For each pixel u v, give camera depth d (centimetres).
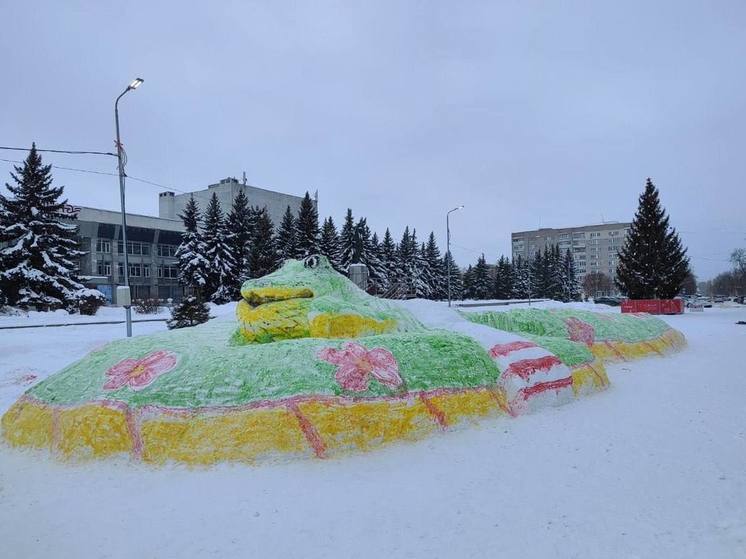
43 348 1483
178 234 6253
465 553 393
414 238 6297
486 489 505
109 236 5694
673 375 1086
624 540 409
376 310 859
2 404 900
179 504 481
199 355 677
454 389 700
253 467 554
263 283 791
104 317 2983
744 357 1361
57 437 611
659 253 3625
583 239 10200
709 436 662
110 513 467
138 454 575
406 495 493
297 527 435
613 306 4403
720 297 9144
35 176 3231
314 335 756
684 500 478
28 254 3133
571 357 901
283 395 609
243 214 4847
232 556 394
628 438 653
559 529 427
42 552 406
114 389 634
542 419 720
